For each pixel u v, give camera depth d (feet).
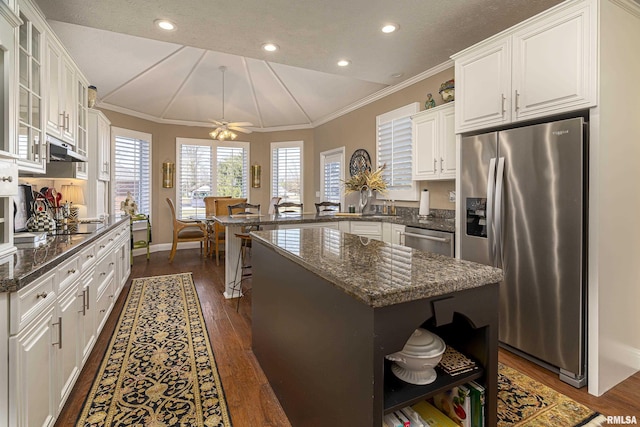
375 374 3.34
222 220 11.90
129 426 5.47
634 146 7.02
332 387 4.22
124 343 8.48
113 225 10.12
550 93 7.04
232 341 8.71
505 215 7.79
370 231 13.47
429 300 3.57
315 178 22.91
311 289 4.81
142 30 9.59
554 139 6.83
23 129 6.57
